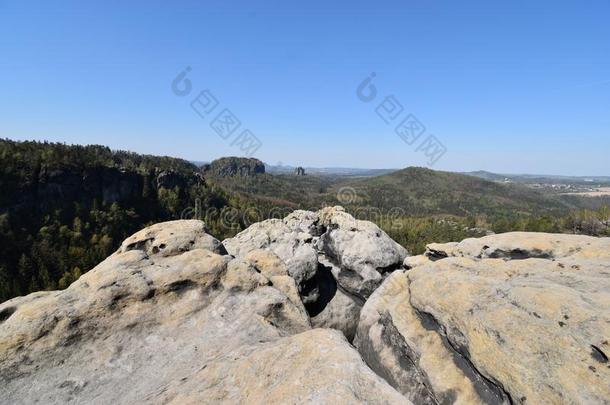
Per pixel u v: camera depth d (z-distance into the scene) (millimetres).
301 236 33719
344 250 34969
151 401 10133
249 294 17188
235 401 8859
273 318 15984
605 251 16969
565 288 12891
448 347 14266
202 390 9711
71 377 12172
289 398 8109
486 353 12008
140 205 155375
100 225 129250
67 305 14664
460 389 12727
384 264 33406
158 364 12930
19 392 11438
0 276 88500
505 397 11242
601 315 10930
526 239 20281
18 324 13500
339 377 8391
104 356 13148
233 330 14789
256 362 10211
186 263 18312
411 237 108875
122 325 14539
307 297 30422
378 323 19141
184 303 16234
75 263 102625
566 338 10734
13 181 120500
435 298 15398
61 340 13375
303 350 10008
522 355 11039
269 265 22500
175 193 165875
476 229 127188
